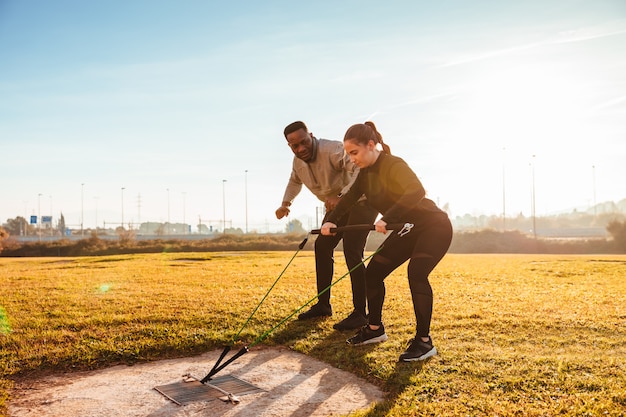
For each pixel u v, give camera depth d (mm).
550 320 5598
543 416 3037
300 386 3764
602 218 131125
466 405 3230
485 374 3771
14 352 4562
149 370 4234
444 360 4121
